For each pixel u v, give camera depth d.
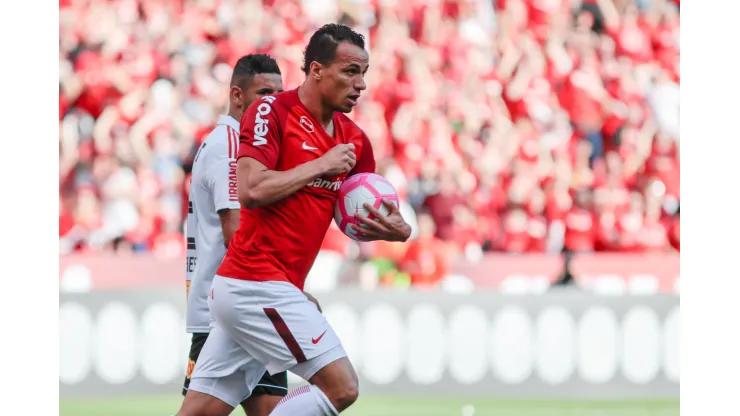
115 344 27.86
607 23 42.53
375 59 40.53
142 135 37.50
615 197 38.47
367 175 16.23
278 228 15.36
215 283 15.78
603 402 28.81
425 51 41.25
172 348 28.03
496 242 37.50
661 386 29.20
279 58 40.62
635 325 29.28
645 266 32.66
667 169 40.16
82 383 27.73
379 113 39.34
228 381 16.50
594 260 32.81
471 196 37.84
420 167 38.31
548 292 29.19
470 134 39.69
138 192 36.81
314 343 15.27
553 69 41.06
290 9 41.56
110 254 30.97
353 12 41.75
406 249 34.34
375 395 28.77
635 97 41.12
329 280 33.47
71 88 38.62
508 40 41.69
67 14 39.69
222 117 17.91
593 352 29.19
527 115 40.06
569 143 39.66
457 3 42.09
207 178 17.42
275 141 15.19
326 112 15.56
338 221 16.27
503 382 29.02
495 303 29.09
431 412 26.48
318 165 14.99
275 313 15.29
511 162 38.75
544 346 29.12
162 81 39.03
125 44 39.53
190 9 40.66
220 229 17.66
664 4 43.16
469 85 40.66
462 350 28.98
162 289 28.12
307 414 15.00
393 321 28.86
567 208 38.34
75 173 37.41
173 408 26.27
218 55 40.28
